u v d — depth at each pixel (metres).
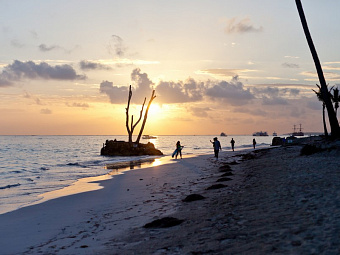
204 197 10.25
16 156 57.25
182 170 22.59
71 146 110.00
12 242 7.29
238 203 8.55
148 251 5.65
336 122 23.42
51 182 20.00
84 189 16.25
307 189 8.84
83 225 8.59
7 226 8.90
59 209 11.20
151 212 9.38
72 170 28.61
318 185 9.21
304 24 24.05
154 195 12.63
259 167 17.62
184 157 40.66
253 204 8.10
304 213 6.43
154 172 22.45
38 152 71.44
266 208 7.42
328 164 14.11
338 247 4.39
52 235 7.75
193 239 5.95
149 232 7.07
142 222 8.25
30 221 9.46
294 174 12.17
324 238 4.82
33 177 23.33
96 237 7.22
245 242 5.29
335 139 22.31
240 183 12.33
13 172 28.31
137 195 13.11
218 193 10.77
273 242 5.05
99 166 32.56
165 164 29.17
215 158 33.16
